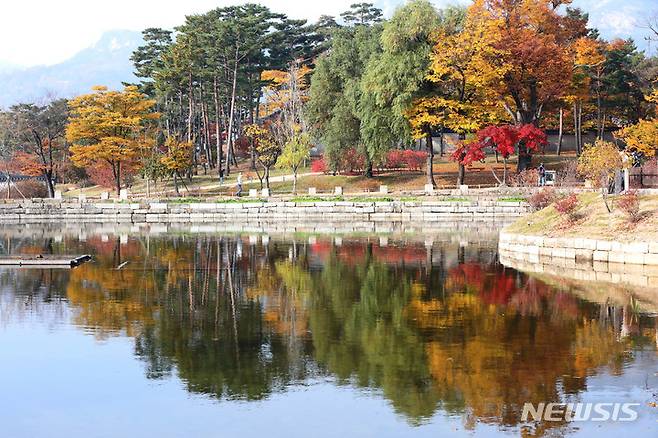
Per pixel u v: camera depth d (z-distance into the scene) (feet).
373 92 236.84
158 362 63.36
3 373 60.90
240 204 227.40
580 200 133.18
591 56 254.68
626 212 116.98
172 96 358.02
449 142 283.38
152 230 194.29
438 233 173.78
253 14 321.52
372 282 101.50
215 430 49.06
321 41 373.40
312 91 271.08
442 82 237.66
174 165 258.98
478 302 86.17
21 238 174.40
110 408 53.06
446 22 234.17
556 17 236.84
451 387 55.83
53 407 53.42
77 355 65.72
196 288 98.27
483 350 65.21
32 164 299.17
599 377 57.41
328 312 81.87
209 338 71.00
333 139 262.67
